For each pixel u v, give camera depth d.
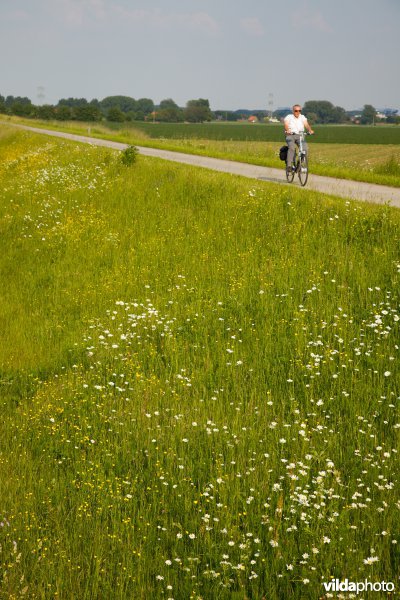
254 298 12.94
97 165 29.19
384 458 7.29
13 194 26.69
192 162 32.25
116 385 9.93
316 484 6.80
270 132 132.12
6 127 80.19
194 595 5.41
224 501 6.52
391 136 117.50
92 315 13.57
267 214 18.16
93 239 19.09
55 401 9.45
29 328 13.23
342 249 14.74
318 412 8.64
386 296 11.96
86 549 6.08
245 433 8.04
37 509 6.80
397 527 6.14
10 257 18.69
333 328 11.04
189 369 10.38
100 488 6.98
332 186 22.53
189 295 13.80
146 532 6.30
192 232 18.44
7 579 5.66
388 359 9.91
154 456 7.66
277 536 5.95
